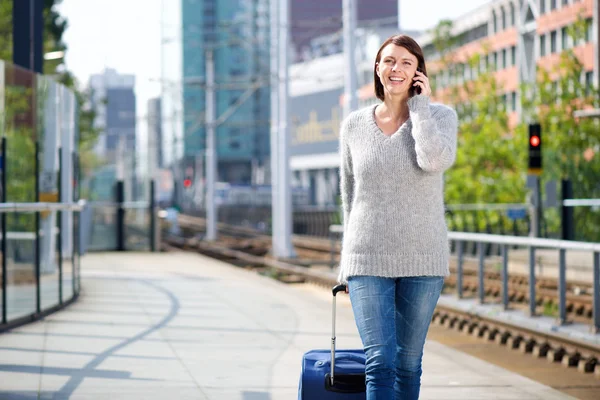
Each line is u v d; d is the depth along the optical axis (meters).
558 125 34.22
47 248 14.77
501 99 40.19
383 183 5.39
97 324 13.54
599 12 35.38
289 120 36.19
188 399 8.33
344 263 5.50
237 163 165.75
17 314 13.34
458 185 37.19
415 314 5.48
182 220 90.94
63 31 38.31
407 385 5.61
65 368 9.88
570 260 21.53
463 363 10.53
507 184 36.50
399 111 5.53
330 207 79.50
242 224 97.69
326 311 15.45
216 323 13.73
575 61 35.25
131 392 8.61
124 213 33.72
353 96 31.70
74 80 42.16
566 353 12.84
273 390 8.77
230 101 161.62
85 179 33.06
